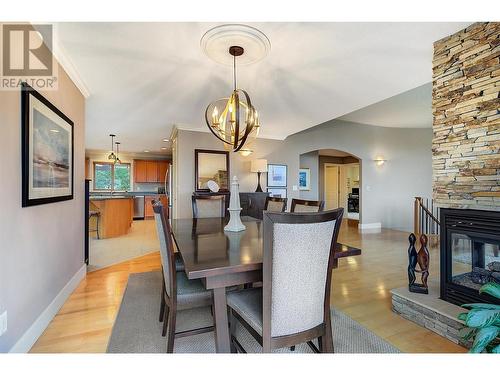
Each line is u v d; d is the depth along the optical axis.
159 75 2.74
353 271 3.42
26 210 1.77
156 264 3.80
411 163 7.30
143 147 7.79
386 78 2.81
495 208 1.81
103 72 2.67
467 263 2.06
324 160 9.36
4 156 1.52
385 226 7.24
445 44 2.11
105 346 1.81
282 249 1.19
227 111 2.46
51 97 2.20
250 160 5.55
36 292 1.91
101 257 4.16
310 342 1.53
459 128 2.02
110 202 5.84
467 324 1.37
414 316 2.14
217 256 1.50
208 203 3.36
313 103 3.60
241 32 1.96
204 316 2.26
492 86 1.82
